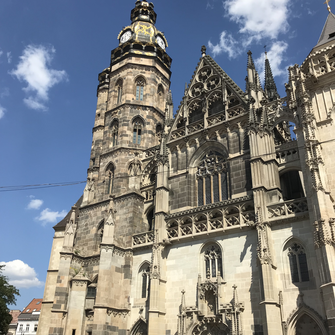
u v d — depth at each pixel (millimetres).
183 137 46000
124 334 39344
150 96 57094
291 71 39875
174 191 43875
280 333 29469
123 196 46906
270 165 36562
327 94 36469
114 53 62062
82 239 48625
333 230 28969
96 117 59969
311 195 31531
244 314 32344
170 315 36938
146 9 66625
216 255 36656
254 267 33531
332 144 33875
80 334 40625
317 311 28938
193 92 49625
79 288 42688
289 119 38344
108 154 53406
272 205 34469
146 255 42094
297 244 32312
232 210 37531
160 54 62531
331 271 27578
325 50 37906
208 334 34000
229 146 41594
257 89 42938
